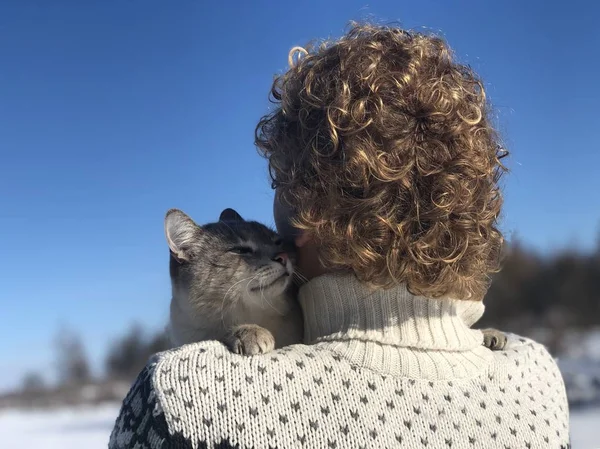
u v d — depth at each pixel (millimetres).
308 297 595
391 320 528
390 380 504
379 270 509
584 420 2303
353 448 467
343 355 515
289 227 650
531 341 704
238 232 1009
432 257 507
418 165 510
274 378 491
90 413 4539
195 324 955
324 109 539
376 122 513
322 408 481
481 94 587
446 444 484
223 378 490
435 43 590
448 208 504
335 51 582
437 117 521
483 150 548
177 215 1029
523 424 522
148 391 501
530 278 5199
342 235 516
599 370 3221
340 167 514
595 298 5012
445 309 547
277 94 644
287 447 464
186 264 994
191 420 473
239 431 467
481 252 541
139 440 487
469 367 543
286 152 587
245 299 900
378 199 503
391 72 535
